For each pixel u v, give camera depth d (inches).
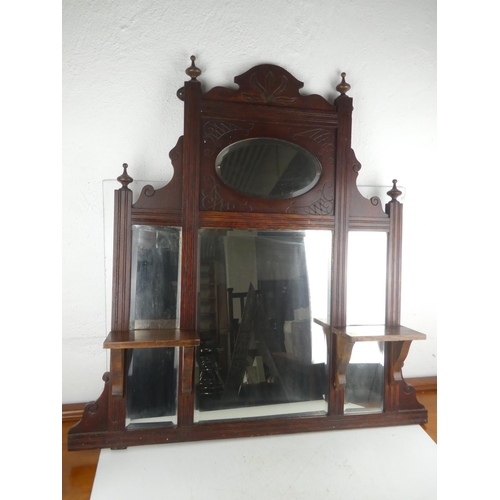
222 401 39.4
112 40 40.0
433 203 47.5
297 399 40.9
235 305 39.8
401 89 46.0
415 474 35.4
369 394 42.7
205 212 38.9
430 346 48.9
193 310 38.7
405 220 46.9
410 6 45.9
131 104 40.6
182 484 33.2
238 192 39.9
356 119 45.3
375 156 45.9
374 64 45.3
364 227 42.4
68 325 40.8
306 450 38.1
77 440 36.5
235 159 39.9
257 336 40.3
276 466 35.8
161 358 38.5
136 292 38.2
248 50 42.4
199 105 38.7
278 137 40.8
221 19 41.8
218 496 32.3
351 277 42.5
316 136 41.6
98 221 40.6
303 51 43.5
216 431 38.8
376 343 42.9
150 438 37.7
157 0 40.6
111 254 39.8
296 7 43.2
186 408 38.4
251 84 40.2
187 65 41.3
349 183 41.9
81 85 39.6
